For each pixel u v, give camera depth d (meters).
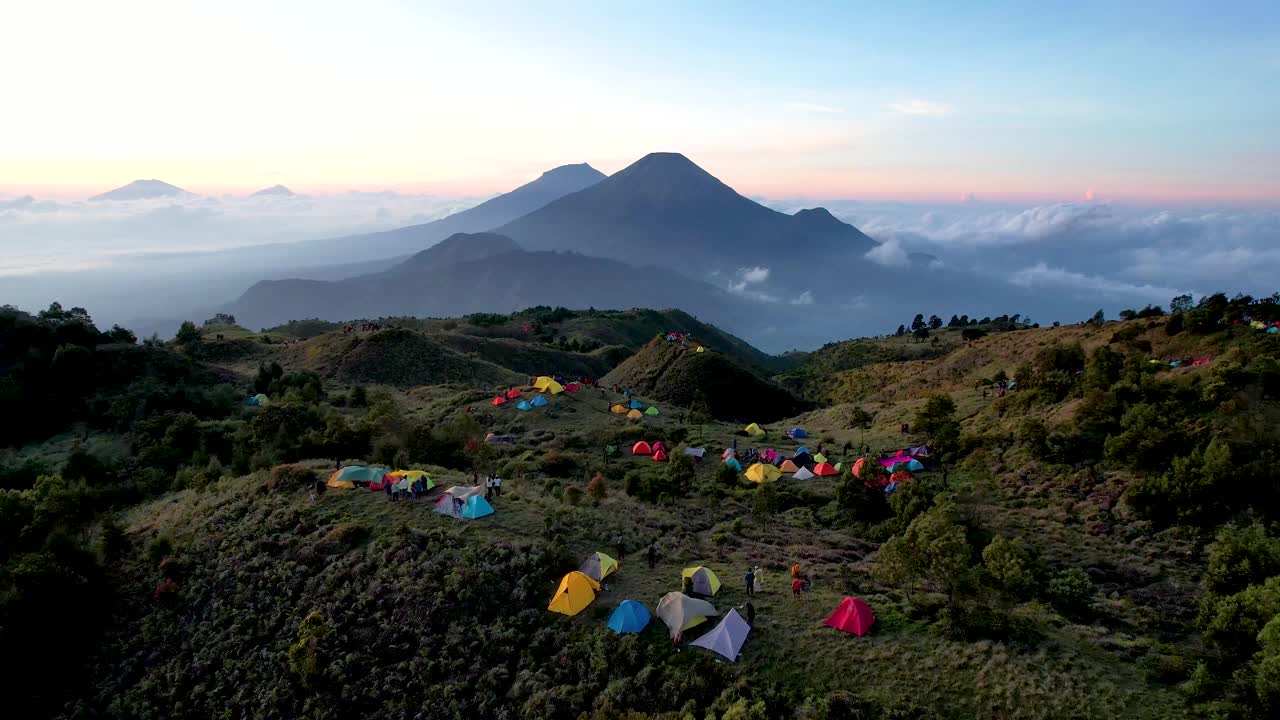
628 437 74.25
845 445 70.94
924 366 122.75
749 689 23.30
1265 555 26.81
